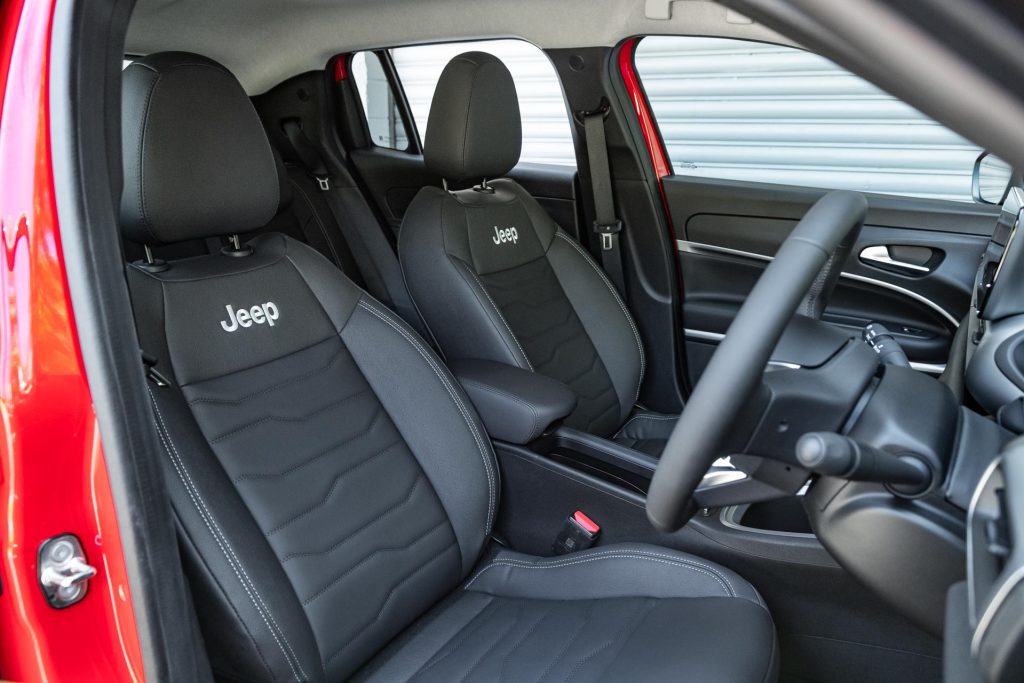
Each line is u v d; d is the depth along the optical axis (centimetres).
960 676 68
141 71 130
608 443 180
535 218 224
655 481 82
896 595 93
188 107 133
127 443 92
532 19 211
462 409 163
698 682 117
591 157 226
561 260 226
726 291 233
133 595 94
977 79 42
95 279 90
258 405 137
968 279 203
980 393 147
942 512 89
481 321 193
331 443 143
